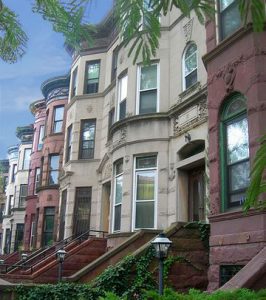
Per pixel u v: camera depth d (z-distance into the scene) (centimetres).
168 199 1416
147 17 391
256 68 882
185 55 1483
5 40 472
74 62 2417
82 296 886
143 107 1570
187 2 404
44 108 3419
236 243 852
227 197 943
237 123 947
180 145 1399
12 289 897
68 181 2134
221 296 464
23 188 4231
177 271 1024
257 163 429
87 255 1584
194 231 1068
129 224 1448
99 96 2198
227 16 1045
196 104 1338
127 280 977
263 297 467
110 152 1803
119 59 1767
